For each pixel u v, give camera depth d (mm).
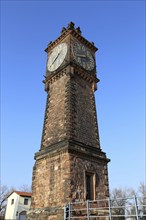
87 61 29609
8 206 60906
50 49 32250
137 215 13078
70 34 29219
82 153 21281
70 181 18953
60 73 27234
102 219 20094
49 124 25250
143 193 69125
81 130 23328
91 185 21109
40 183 21969
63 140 21406
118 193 73250
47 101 27672
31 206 21781
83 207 18953
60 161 20594
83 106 25469
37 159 23781
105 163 23656
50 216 18953
